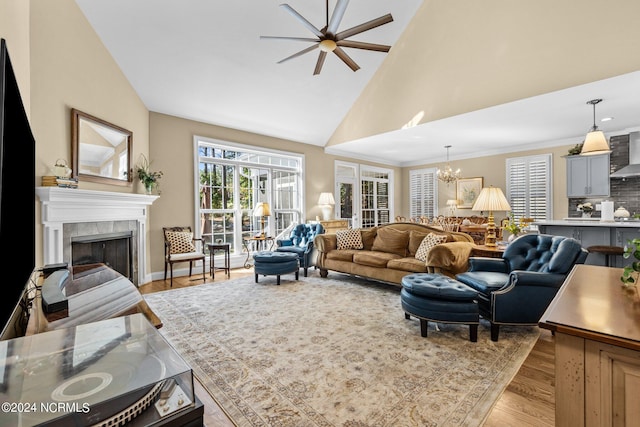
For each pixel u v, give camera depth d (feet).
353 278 15.76
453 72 15.71
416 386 6.03
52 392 2.20
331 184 24.85
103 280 6.12
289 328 9.02
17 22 6.93
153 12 11.69
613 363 2.84
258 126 19.42
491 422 5.01
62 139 10.67
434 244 12.23
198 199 17.26
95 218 12.01
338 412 5.28
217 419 5.14
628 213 17.44
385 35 16.99
